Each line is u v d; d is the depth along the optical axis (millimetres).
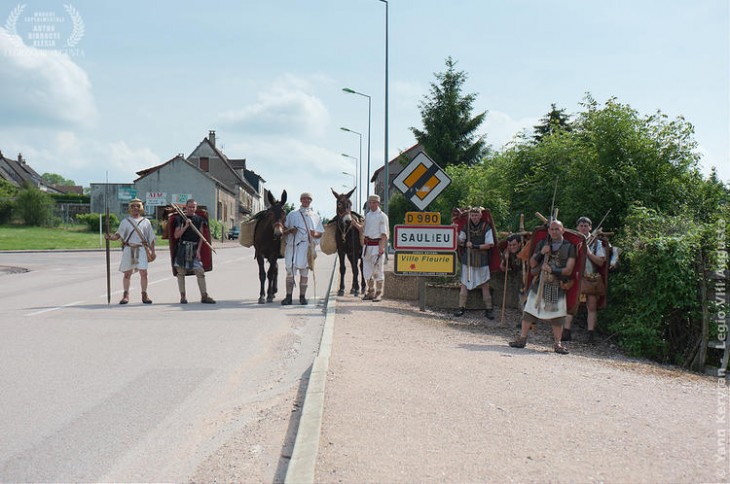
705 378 7246
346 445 4168
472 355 7441
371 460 3910
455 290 12305
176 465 4074
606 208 11781
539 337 9836
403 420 4730
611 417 4977
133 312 10781
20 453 4242
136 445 4418
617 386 6117
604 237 9688
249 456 4227
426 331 9273
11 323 9492
